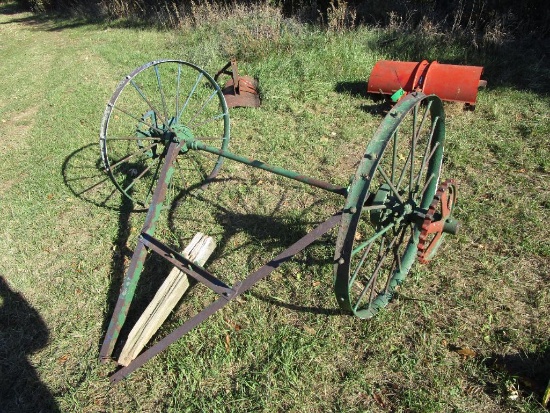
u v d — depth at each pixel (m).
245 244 4.14
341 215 2.53
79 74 9.19
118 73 8.95
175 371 3.15
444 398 2.79
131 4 14.58
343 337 3.24
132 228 4.50
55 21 16.66
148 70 8.57
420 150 5.17
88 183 5.33
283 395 2.92
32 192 5.27
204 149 3.93
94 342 3.44
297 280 3.71
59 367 3.29
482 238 3.89
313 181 3.28
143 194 4.97
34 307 3.80
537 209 4.14
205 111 6.61
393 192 2.93
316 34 8.60
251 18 9.63
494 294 3.41
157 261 4.06
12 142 6.62
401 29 8.30
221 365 3.15
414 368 2.99
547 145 5.02
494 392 2.79
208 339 3.33
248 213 4.50
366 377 2.98
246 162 3.63
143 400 3.01
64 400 3.06
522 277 3.52
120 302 3.23
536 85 6.21
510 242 3.82
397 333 3.22
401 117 2.54
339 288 2.62
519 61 6.85
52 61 10.66
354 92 6.65
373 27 8.87
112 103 3.87
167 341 3.11
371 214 3.01
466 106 5.88
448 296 3.43
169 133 3.96
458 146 5.11
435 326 3.23
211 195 4.83
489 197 4.37
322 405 2.85
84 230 4.62
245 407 2.88
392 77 6.04
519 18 8.01
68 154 5.99
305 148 5.47
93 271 4.07
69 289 3.92
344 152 5.35
